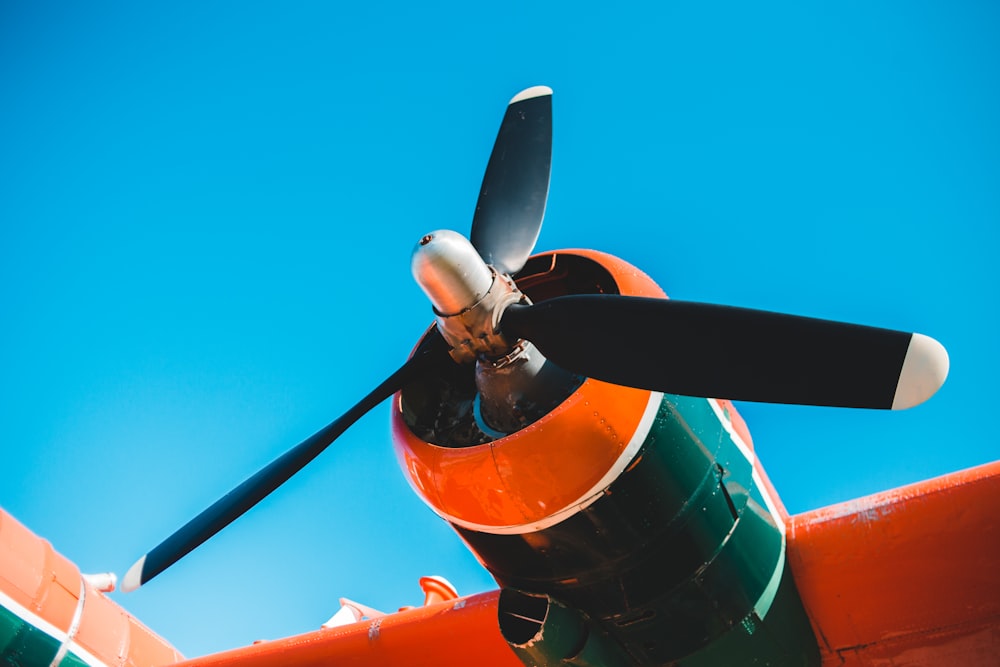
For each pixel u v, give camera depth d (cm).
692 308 433
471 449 447
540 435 432
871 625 538
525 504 441
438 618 625
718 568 475
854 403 390
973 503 506
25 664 728
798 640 529
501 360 466
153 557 489
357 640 647
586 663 480
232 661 682
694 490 461
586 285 522
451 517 466
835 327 401
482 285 451
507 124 588
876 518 521
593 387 441
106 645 800
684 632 484
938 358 377
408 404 503
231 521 488
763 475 540
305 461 487
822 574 527
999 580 512
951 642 536
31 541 756
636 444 439
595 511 444
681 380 425
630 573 463
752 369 413
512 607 479
